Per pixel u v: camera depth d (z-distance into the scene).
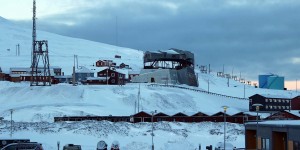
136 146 56.62
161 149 54.72
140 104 126.75
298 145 36.91
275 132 41.84
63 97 128.75
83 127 79.00
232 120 105.69
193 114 105.44
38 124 82.56
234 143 67.62
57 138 69.06
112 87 142.50
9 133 71.75
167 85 151.75
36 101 125.94
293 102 120.56
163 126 87.38
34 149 44.69
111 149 52.50
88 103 121.31
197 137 76.06
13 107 115.44
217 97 149.75
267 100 134.25
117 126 82.00
